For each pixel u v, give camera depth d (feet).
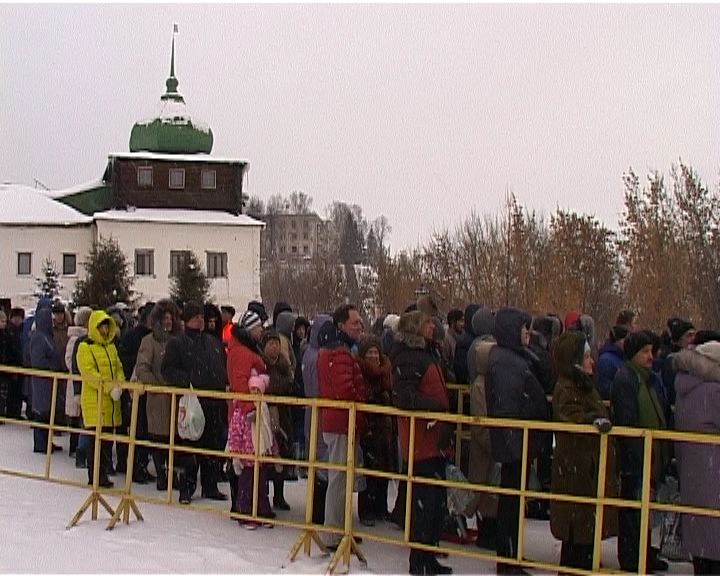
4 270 160.04
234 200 168.76
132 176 164.86
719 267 84.28
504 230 100.94
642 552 20.35
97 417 28.30
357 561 23.81
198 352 30.30
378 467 27.81
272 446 27.25
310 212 340.39
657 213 87.81
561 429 21.03
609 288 92.32
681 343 28.81
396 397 22.82
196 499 30.78
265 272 184.34
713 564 21.50
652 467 22.97
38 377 39.58
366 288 136.05
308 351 28.12
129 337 35.53
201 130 171.94
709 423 21.18
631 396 22.84
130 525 27.25
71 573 22.50
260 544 25.41
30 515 28.32
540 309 90.89
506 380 22.99
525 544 25.86
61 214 164.04
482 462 25.12
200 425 28.66
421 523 22.67
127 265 154.71
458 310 33.35
